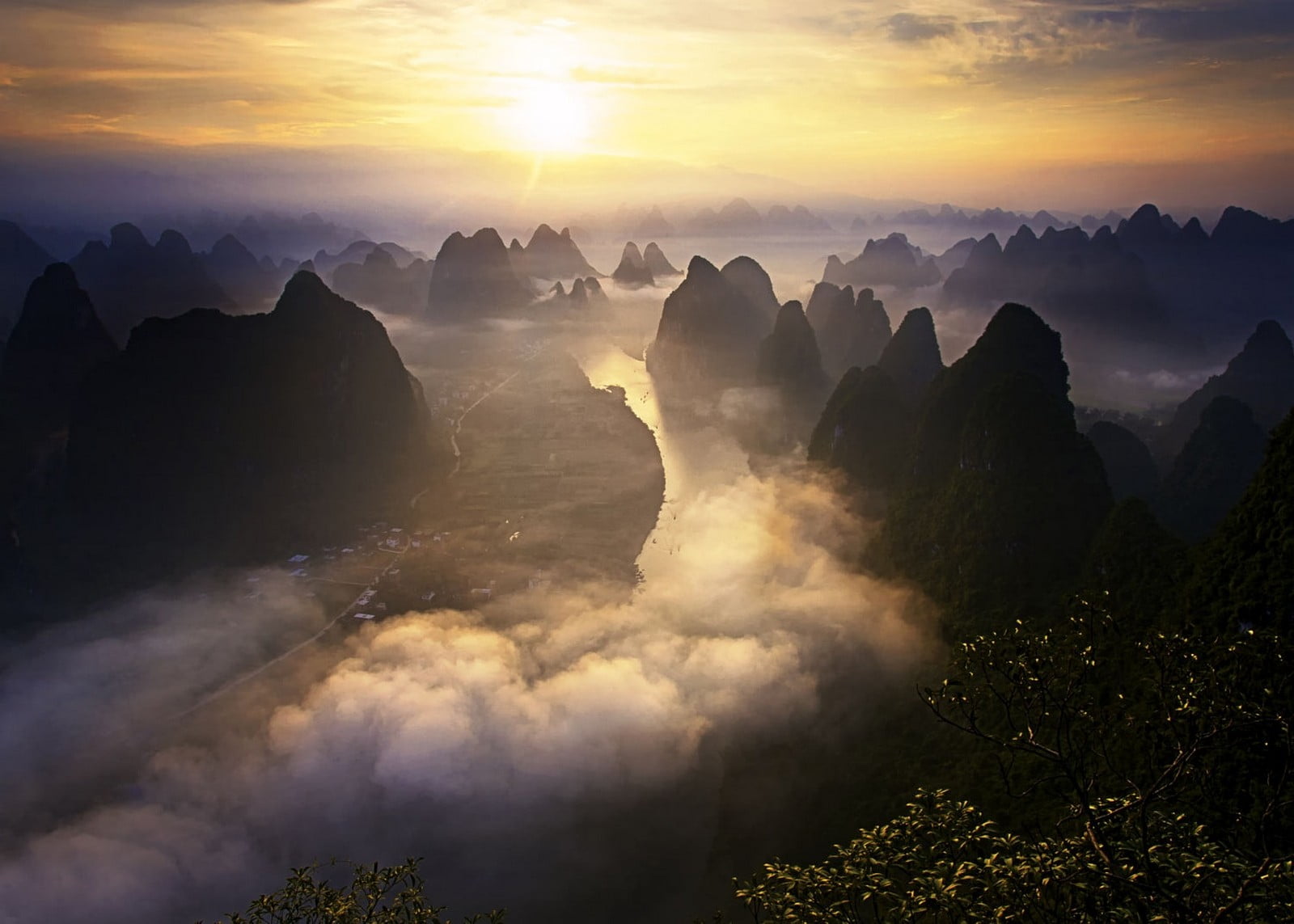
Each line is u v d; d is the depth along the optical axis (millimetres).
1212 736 10141
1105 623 11523
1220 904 9461
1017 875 10156
